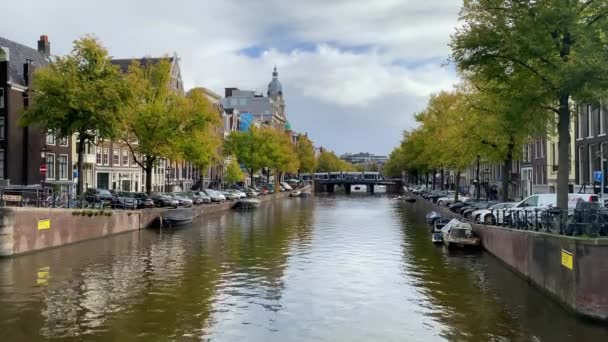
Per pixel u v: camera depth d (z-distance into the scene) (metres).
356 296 19.31
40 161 45.94
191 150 48.34
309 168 133.62
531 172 53.97
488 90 25.58
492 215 30.14
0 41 45.62
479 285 20.80
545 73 20.38
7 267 24.03
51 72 33.53
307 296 19.30
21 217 26.86
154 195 49.34
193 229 41.25
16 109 44.16
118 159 59.88
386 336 14.90
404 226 43.69
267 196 83.88
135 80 42.50
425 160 65.62
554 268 17.33
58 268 24.03
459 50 22.59
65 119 33.47
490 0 22.11
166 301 18.45
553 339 14.10
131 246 31.28
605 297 14.77
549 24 19.72
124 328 15.45
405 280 21.92
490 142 36.38
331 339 14.68
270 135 88.69
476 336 14.71
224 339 14.61
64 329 15.30
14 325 15.63
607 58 18.70
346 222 47.44
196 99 47.97
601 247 14.86
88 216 32.84
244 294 19.55
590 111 37.56
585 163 38.03
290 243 33.00
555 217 18.28
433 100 56.59
